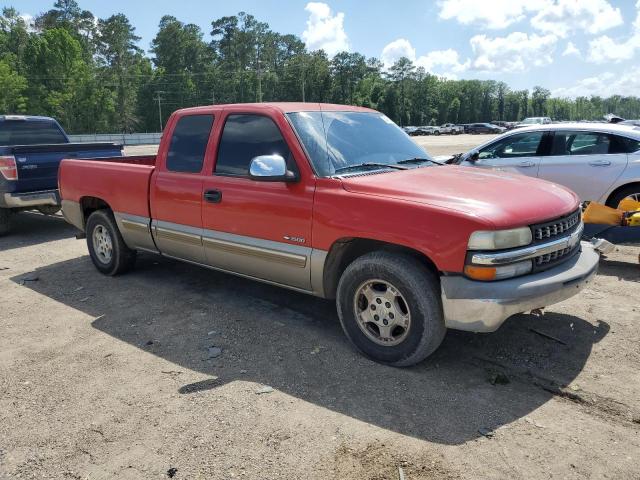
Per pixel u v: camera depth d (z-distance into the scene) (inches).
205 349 171.3
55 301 222.1
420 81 5251.0
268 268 179.8
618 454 114.4
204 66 4879.4
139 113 4552.2
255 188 177.2
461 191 150.2
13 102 3302.2
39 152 339.3
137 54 4613.7
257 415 132.6
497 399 137.0
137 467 114.6
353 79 5014.8
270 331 183.8
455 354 161.9
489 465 111.7
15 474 113.6
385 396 139.6
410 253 152.5
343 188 157.9
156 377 153.6
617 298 205.9
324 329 184.4
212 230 194.5
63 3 4453.7
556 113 7258.9
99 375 155.8
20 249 325.7
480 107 6131.9
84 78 3602.4
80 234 267.3
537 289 137.0
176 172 206.5
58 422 132.4
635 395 137.3
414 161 190.1
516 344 167.8
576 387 141.6
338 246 161.5
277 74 4968.0
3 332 190.2
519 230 137.4
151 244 226.5
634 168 281.7
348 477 109.3
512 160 320.2
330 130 181.0
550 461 112.7
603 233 228.7
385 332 154.2
